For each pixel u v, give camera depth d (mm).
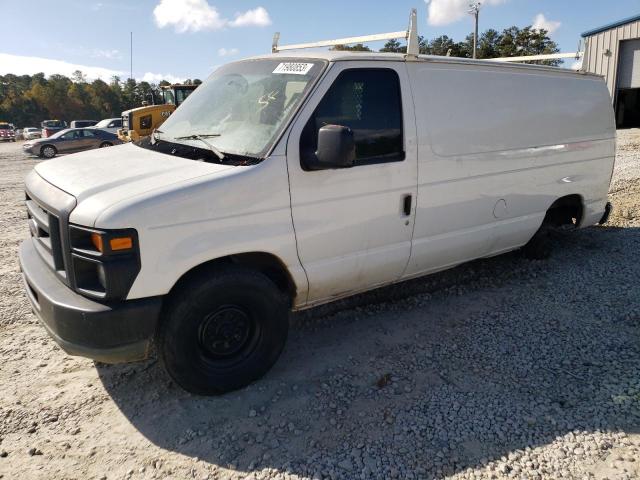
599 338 4066
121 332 2932
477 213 4586
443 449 2883
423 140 4031
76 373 3703
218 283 3160
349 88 3656
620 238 6645
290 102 3521
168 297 3156
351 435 3012
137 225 2859
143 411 3266
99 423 3164
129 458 2865
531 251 5730
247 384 3482
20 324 4457
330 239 3654
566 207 5836
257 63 4137
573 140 5371
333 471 2734
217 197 3098
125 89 117375
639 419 3088
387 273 4137
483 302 4816
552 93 5117
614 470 2709
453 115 4242
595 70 23797
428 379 3562
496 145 4586
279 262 3496
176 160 3514
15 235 7590
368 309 4695
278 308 3471
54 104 106250
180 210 2984
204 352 3301
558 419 3105
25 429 3104
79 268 2961
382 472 2725
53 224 3109
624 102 24312
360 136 3709
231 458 2852
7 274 5688
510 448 2885
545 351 3898
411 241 4156
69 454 2898
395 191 3922
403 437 2984
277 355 3574
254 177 3225
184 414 3221
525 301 4809
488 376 3586
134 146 4207
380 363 3783
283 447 2926
